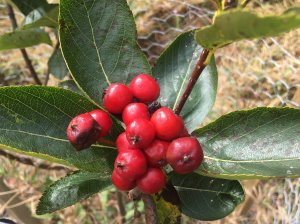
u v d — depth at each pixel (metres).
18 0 0.14
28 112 0.08
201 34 0.06
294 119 0.08
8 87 0.07
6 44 0.14
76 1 0.08
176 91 0.10
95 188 0.09
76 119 0.07
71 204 0.08
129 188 0.07
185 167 0.07
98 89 0.08
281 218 0.18
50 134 0.08
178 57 0.10
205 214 0.09
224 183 0.09
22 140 0.07
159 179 0.07
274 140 0.08
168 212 0.09
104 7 0.08
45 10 0.14
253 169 0.07
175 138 0.07
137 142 0.07
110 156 0.08
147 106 0.07
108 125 0.07
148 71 0.08
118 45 0.08
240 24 0.05
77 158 0.08
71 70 0.08
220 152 0.08
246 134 0.08
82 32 0.08
